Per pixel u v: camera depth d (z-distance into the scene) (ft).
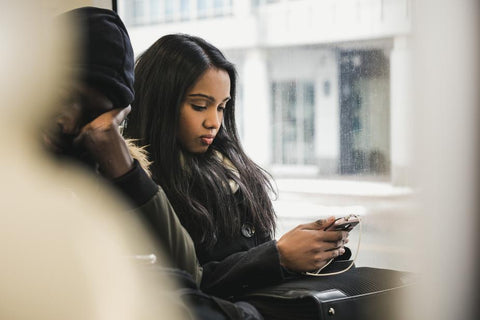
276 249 4.20
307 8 13.88
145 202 3.44
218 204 4.77
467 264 5.28
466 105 5.49
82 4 5.92
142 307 1.92
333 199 9.55
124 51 3.27
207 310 3.22
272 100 15.83
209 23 17.01
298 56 14.83
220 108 4.96
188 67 4.71
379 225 7.41
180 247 3.72
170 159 4.70
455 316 5.02
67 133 2.81
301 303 3.78
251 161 5.41
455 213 5.49
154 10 13.98
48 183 1.67
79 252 1.64
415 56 5.69
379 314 4.12
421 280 4.65
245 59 16.60
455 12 5.41
